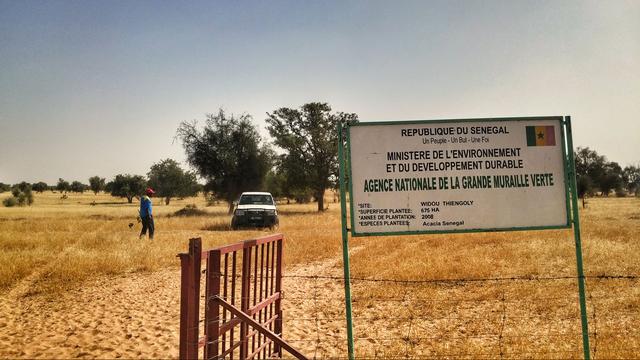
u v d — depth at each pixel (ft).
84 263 34.14
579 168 187.52
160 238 52.29
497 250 39.58
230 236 54.34
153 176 253.85
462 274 29.71
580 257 14.25
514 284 26.96
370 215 14.71
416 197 14.78
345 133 14.99
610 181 254.88
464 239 49.11
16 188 232.32
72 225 74.90
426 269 31.22
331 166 147.54
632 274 28.81
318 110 146.41
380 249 43.06
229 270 33.09
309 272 32.99
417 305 23.39
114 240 49.44
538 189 14.90
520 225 14.78
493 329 19.26
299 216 108.37
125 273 32.73
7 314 21.93
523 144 14.99
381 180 14.80
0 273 30.27
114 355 16.10
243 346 14.10
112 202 284.61
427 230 14.67
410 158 14.87
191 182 255.50
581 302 14.08
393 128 14.97
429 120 14.92
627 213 93.30
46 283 28.81
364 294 25.85
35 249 42.06
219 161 129.49
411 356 16.14
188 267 11.78
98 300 24.85
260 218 69.21
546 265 32.45
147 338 18.10
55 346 17.07
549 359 15.21
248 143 132.46
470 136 14.96
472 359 15.61
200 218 98.84
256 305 14.97
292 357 16.21
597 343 16.85
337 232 61.16
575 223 14.44
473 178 14.87
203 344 12.34
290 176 149.38
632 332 18.42
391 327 19.97
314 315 22.13
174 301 24.64
